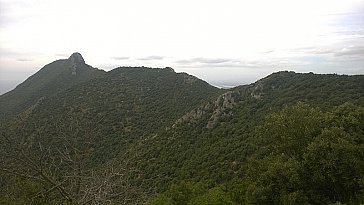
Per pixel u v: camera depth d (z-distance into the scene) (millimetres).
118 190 10375
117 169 11078
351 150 16938
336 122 20172
